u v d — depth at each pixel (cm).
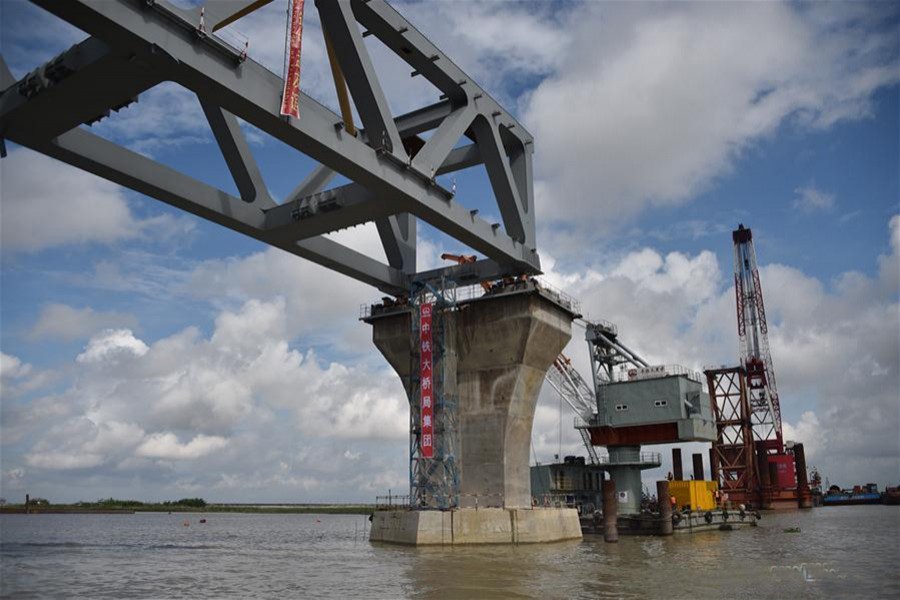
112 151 3612
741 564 3916
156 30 2775
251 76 3141
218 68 2994
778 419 13000
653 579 3300
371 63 3744
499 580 3247
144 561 4744
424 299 5412
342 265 4981
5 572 4056
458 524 4828
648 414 6781
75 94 3105
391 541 5100
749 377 12475
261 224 4312
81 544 6894
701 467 10694
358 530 10894
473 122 4956
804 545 5184
